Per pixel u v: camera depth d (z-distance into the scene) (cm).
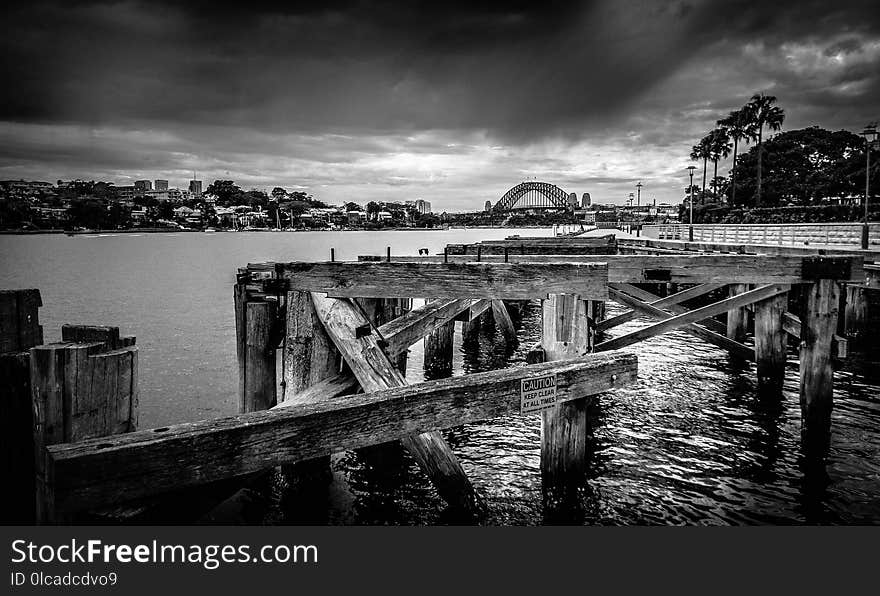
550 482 677
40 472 359
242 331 738
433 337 1495
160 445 335
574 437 671
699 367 1445
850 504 722
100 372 382
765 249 1884
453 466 633
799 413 1073
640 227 6600
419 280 713
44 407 361
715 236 3919
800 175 7894
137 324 2447
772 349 1159
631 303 1129
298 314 734
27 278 4834
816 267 907
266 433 370
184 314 2761
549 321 676
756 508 713
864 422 1012
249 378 739
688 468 831
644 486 771
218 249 11119
